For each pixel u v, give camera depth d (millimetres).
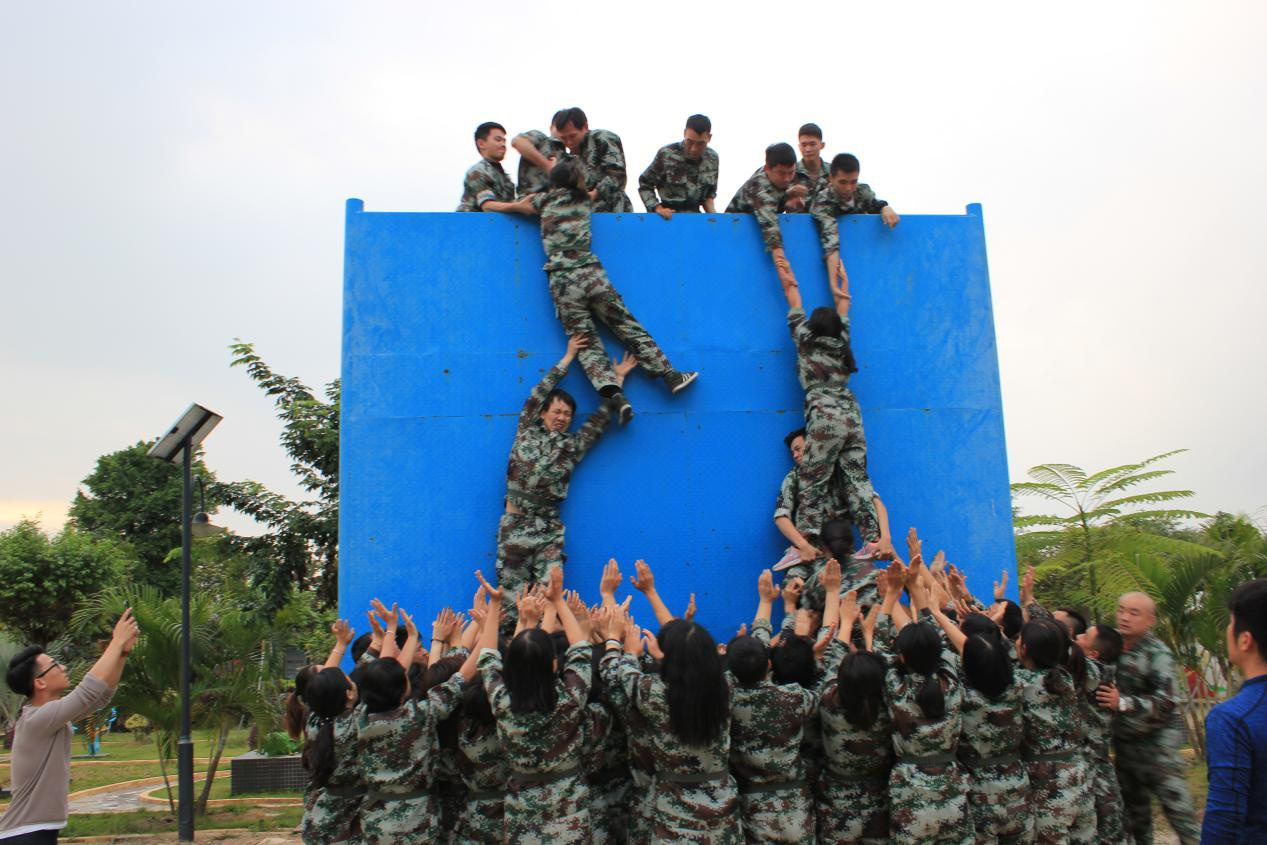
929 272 6391
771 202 6227
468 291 5957
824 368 5793
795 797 3955
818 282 6273
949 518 6090
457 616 5059
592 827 4059
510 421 5836
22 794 4164
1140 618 5227
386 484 5664
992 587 6055
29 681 4309
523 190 6652
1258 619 2635
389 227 5953
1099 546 11523
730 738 3980
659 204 6746
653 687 3799
